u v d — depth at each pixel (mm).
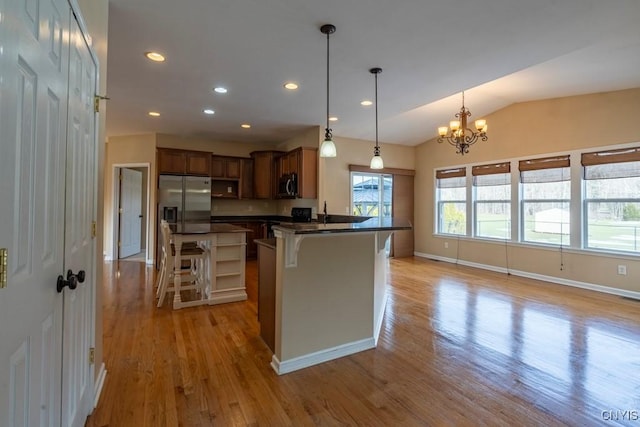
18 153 870
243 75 3416
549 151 5156
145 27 2510
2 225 785
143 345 2668
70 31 1338
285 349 2324
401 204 7441
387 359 2533
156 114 4859
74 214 1440
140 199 7570
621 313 3621
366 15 2355
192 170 6105
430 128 6590
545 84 4422
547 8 2266
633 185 4344
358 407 1924
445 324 3275
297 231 2119
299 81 3568
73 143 1409
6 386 811
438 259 7066
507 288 4699
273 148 7152
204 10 2293
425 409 1913
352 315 2641
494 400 2006
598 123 4621
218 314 3422
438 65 3180
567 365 2443
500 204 5918
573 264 4879
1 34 754
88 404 1754
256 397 2002
